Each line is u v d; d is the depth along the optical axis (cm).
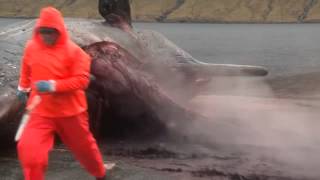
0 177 624
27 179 496
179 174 643
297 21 15588
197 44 5519
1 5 19862
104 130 855
